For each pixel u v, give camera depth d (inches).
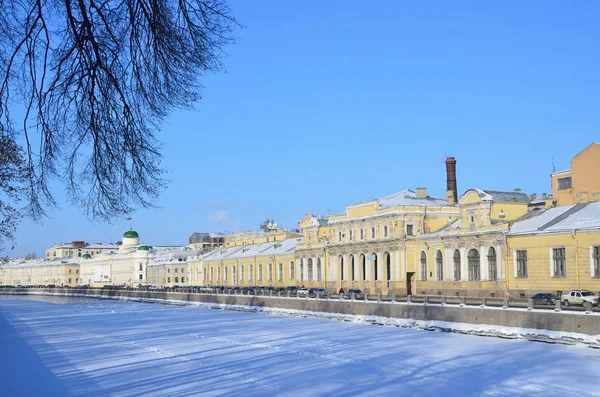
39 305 5029.5
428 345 1815.9
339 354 1685.5
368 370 1428.4
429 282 3088.1
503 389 1210.0
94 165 581.9
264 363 1552.7
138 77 558.6
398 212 3292.3
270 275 4690.0
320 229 4183.1
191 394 1185.4
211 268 5644.7
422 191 3582.7
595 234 2220.7
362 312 2637.8
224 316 3309.5
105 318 3363.7
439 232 3097.9
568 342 1690.5
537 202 3041.3
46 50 528.7
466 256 2849.4
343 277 3836.1
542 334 1777.8
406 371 1408.7
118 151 577.6
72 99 560.7
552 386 1224.2
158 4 530.3
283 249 4640.8
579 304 2073.1
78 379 1347.2
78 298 6491.1
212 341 2078.0
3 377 1376.7
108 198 590.2
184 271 6274.6
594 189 2876.5
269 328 2507.4
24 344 2066.9
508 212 2805.1
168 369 1476.4
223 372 1425.9
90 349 1903.3
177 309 4126.5
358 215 3695.9
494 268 2684.5
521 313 1865.2
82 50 533.6
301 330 2377.0
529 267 2495.1
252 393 1193.4
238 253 5285.4
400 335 2089.1
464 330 2043.6
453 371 1397.6
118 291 5856.3
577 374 1326.3
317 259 4109.3
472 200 2822.3
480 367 1437.0
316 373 1398.9
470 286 2790.4
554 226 2428.6
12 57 524.7
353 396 1167.6
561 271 2365.9
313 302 3026.6
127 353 1790.1
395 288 3248.0
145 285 6761.8
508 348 1696.6
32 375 1403.8
